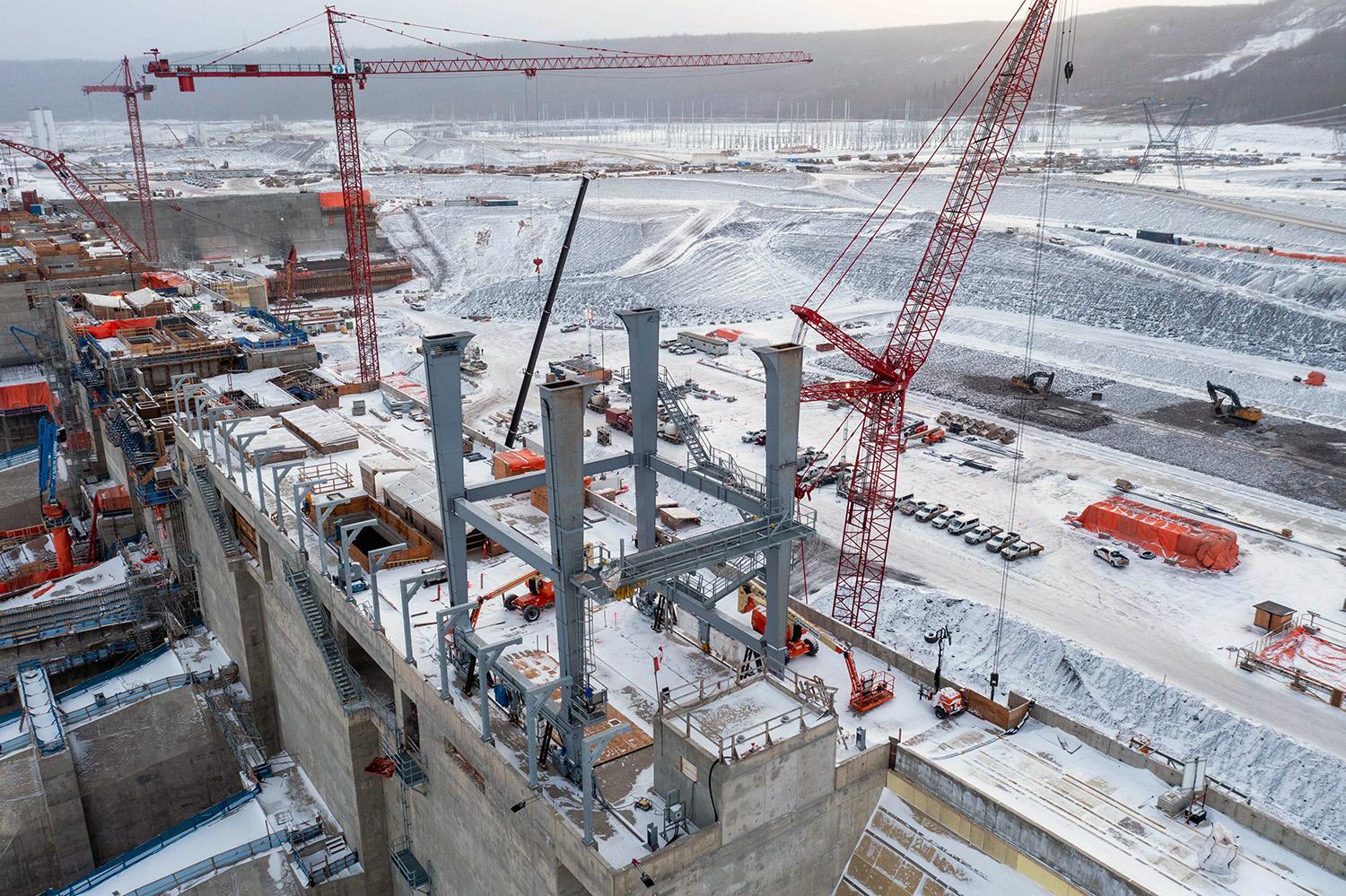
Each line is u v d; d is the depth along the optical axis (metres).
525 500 67.00
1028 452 119.25
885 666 46.44
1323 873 32.94
